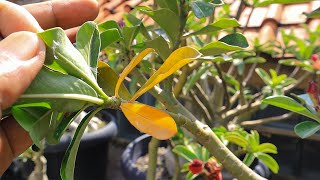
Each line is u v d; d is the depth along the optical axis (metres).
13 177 0.46
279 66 0.42
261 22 0.50
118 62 0.35
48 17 0.20
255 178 0.16
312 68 0.33
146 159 0.49
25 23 0.16
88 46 0.14
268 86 0.38
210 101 0.44
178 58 0.12
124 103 0.12
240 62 0.37
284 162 0.59
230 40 0.19
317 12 0.20
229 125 0.41
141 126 0.12
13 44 0.12
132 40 0.20
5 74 0.12
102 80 0.15
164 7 0.19
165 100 0.17
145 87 0.12
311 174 0.57
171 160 0.43
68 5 0.20
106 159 0.58
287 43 0.39
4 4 0.16
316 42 0.41
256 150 0.31
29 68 0.12
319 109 0.18
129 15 0.22
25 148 0.17
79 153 0.53
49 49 0.12
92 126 0.58
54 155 0.48
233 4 0.53
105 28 0.20
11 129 0.16
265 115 0.56
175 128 0.12
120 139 0.72
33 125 0.12
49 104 0.12
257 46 0.40
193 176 0.33
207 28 0.19
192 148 0.34
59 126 0.12
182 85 0.25
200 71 0.31
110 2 0.64
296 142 0.57
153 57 0.29
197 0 0.18
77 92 0.12
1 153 0.16
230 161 0.16
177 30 0.19
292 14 0.51
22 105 0.12
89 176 0.55
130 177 0.44
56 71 0.12
